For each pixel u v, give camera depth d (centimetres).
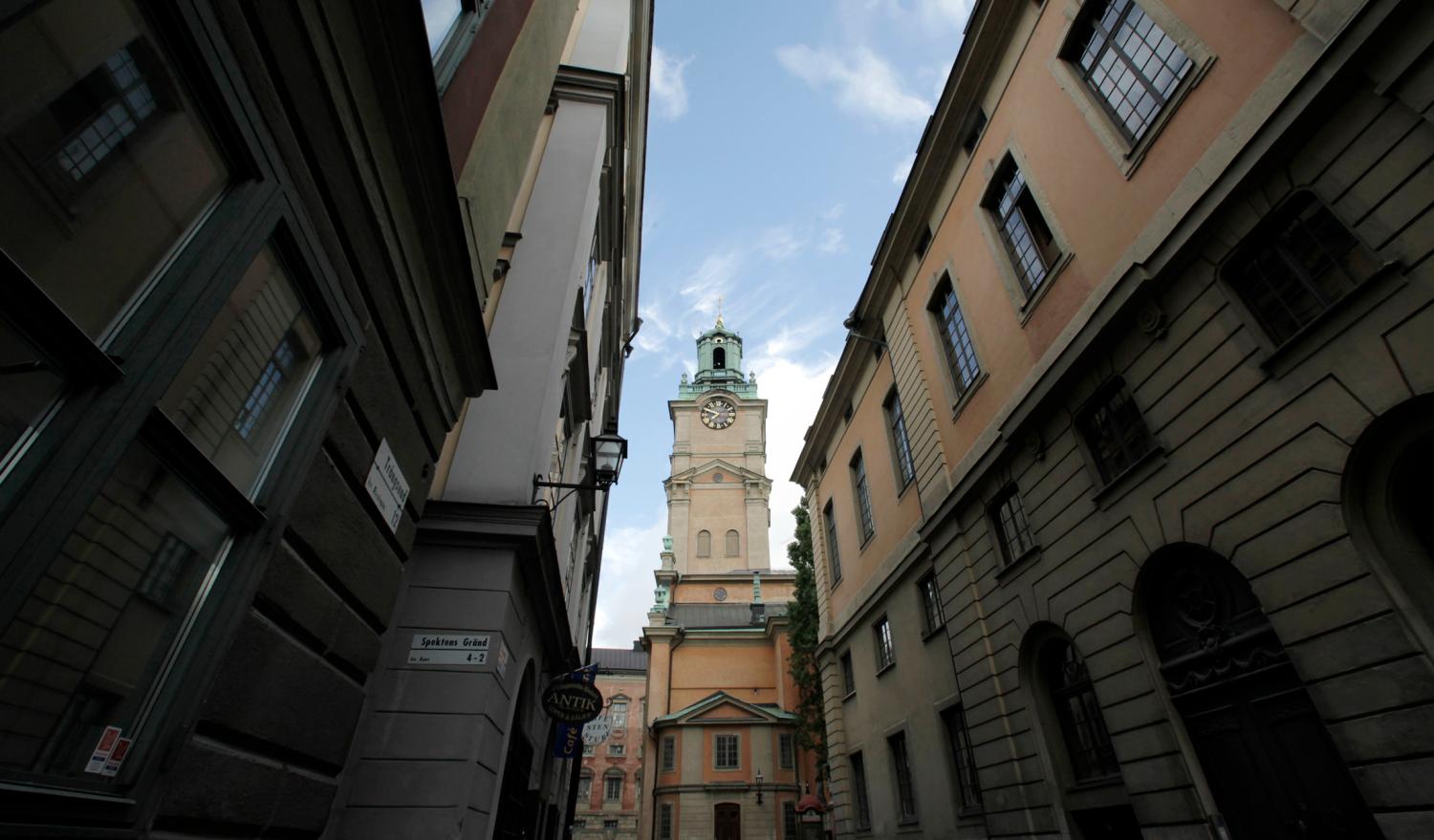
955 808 1114
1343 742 489
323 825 379
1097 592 779
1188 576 671
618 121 1270
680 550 4894
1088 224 852
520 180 720
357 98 359
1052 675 914
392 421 450
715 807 3522
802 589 3406
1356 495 507
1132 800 700
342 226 350
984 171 1141
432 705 638
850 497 1836
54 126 185
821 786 3192
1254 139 589
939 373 1290
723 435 5422
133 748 222
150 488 229
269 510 290
